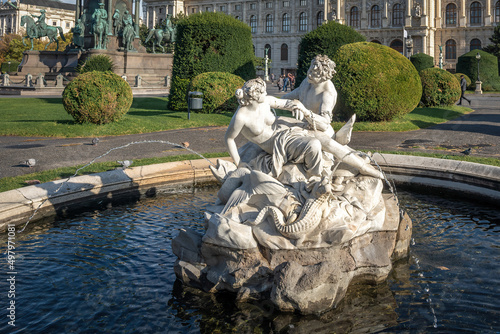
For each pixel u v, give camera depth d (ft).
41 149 43.45
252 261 16.93
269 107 19.52
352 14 276.21
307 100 22.02
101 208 28.55
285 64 312.71
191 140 50.24
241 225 17.02
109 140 49.96
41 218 25.75
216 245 17.38
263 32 319.68
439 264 20.33
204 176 34.50
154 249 22.09
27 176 31.32
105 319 16.07
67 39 280.51
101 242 22.94
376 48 62.90
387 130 59.26
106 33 138.10
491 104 106.11
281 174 18.94
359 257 18.11
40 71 146.10
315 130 19.84
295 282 15.64
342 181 19.80
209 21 80.64
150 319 16.14
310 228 16.47
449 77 88.48
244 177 18.89
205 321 16.07
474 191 29.76
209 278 17.72
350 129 19.57
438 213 27.71
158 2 346.54
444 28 255.50
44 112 72.43
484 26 244.83
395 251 20.38
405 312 16.52
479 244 22.57
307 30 301.22
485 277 18.99
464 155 39.34
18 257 20.89
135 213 27.76
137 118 64.34
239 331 15.47
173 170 33.22
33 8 397.60
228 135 19.40
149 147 45.14
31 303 16.93
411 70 62.44
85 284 18.51
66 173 32.58
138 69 140.05
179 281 18.84
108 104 56.85
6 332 15.05
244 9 324.60
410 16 250.37
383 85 60.90
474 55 159.63
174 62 83.15
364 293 17.88
